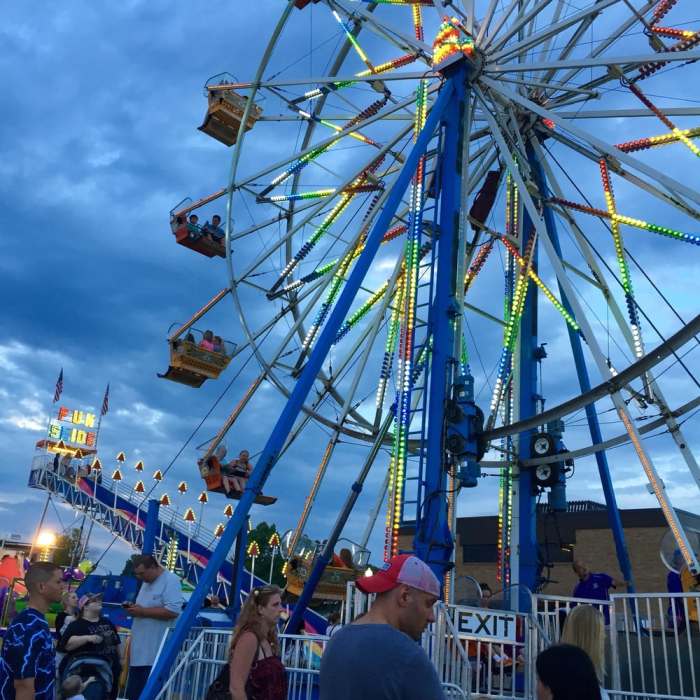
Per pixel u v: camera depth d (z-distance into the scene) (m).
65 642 8.34
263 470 11.26
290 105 23.47
